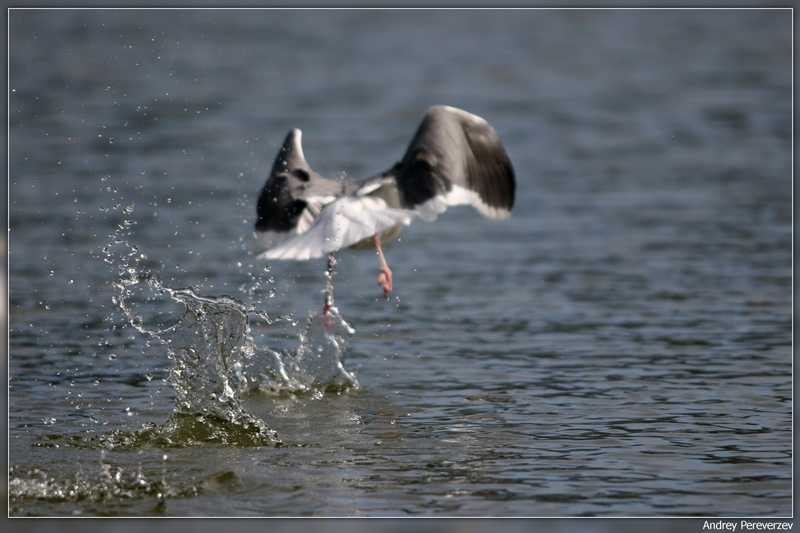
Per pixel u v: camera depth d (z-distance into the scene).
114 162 26.00
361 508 7.33
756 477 7.89
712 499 7.46
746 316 13.73
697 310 14.13
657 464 8.20
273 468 8.21
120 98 36.53
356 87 40.00
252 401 10.27
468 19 61.41
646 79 41.59
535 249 18.61
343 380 10.91
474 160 9.73
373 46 51.31
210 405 9.57
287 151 10.20
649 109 35.44
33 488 7.73
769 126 32.03
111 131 30.44
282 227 9.53
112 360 11.58
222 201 21.89
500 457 8.42
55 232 18.80
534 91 39.31
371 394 10.50
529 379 10.97
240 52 48.44
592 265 17.23
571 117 34.12
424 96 38.16
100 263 16.56
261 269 16.66
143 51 47.16
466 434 9.08
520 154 28.50
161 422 9.42
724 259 17.41
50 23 52.81
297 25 58.28
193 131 30.67
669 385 10.63
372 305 14.66
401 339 12.82
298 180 9.77
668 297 14.95
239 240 18.56
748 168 26.19
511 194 9.87
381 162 26.06
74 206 21.16
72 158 26.31
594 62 46.19
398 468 8.17
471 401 10.19
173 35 52.31
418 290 15.62
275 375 10.91
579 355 11.95
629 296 15.05
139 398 10.22
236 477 7.97
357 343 12.62
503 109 35.62
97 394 10.33
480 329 13.29
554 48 50.59
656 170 26.22
